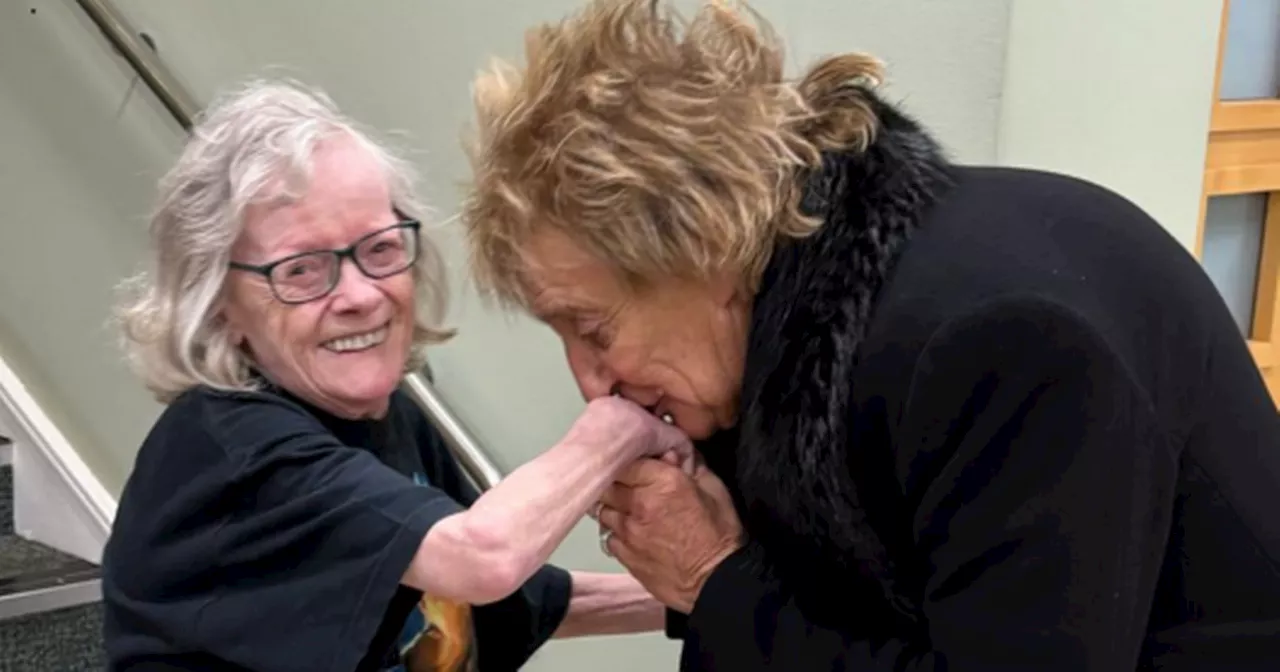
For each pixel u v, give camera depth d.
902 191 0.91
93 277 2.39
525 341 1.93
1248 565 0.90
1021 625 0.83
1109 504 0.81
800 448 0.90
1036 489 0.82
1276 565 0.90
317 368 1.14
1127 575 0.83
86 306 2.41
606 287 0.95
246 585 1.05
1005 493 0.83
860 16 1.51
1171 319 0.90
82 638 2.02
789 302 0.91
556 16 1.80
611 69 0.91
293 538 1.03
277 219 1.09
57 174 2.39
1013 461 0.82
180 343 1.12
